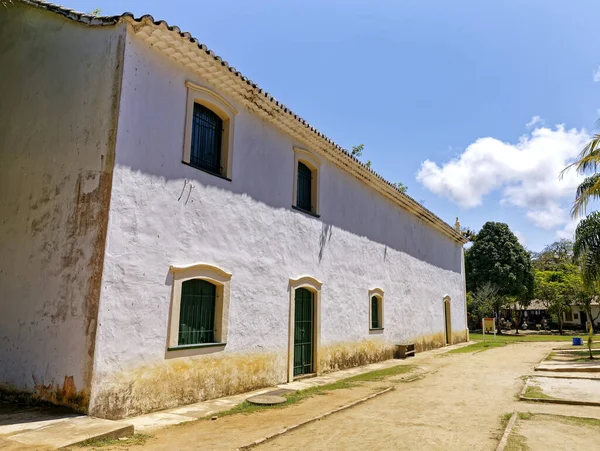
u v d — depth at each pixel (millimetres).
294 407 7914
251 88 9508
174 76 8289
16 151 8141
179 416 7000
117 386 6676
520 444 5547
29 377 6945
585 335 34250
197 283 8492
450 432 6234
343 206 14141
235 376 9055
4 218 7926
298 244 11609
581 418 6992
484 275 39094
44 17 8422
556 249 54781
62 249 7105
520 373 12594
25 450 4672
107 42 7543
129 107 7332
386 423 6762
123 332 6844
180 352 7824
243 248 9586
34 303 7188
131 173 7254
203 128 9117
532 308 47281
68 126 7590
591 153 13414
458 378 11766
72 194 7242
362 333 14648
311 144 12336
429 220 21344
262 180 10422
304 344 11773
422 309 20203
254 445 5504
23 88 8406
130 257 7078
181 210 8125
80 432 5418
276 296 10531
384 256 16766
